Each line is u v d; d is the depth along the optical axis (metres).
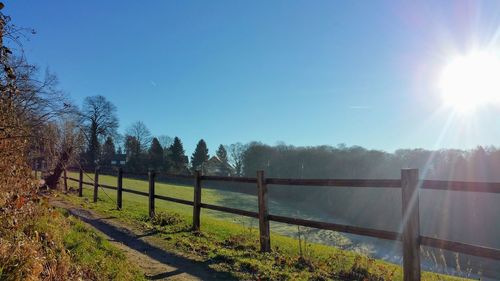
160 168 72.88
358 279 5.26
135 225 9.09
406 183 4.49
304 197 46.12
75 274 4.27
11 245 3.79
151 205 10.69
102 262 5.04
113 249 5.90
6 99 4.32
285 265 5.90
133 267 5.34
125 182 33.56
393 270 5.70
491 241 25.47
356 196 38.38
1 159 4.60
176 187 40.91
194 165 83.31
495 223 26.36
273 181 6.72
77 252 5.12
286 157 54.78
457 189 4.06
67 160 6.40
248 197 44.88
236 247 7.11
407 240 4.45
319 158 52.09
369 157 48.28
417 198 4.44
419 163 43.34
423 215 29.81
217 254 6.40
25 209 5.01
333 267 5.86
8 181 4.73
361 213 37.09
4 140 4.50
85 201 13.82
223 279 5.16
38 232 4.91
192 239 7.74
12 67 4.13
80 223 7.30
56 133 5.70
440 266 6.11
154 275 5.22
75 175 26.91
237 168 72.81
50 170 8.11
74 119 6.41
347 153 50.59
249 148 64.38
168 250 6.73
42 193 6.93
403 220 4.52
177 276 5.23
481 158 37.78
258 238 8.08
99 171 14.97
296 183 6.30
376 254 9.72
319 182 5.83
